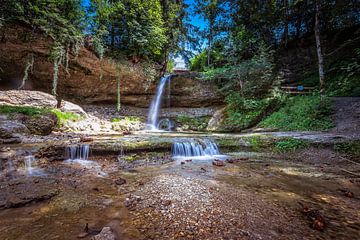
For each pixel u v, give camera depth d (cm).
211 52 2031
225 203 297
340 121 855
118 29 1221
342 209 284
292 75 1562
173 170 491
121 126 1184
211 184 384
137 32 1203
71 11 870
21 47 909
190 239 205
